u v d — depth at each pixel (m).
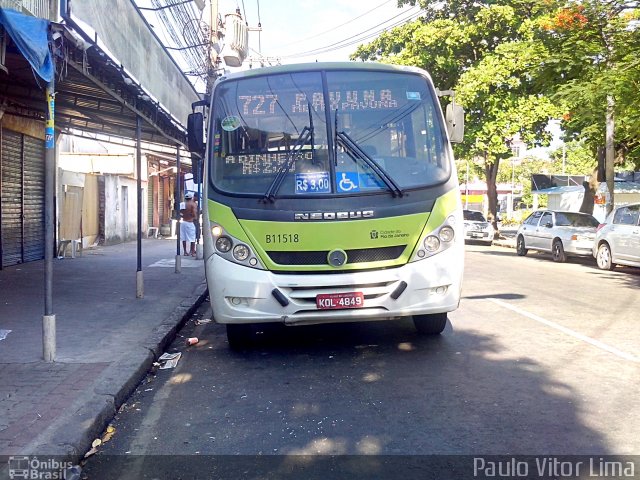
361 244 6.54
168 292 11.50
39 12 7.37
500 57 24.58
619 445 4.50
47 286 6.49
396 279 6.57
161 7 11.27
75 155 23.48
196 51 16.36
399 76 7.37
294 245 6.52
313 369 6.61
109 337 7.67
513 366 6.55
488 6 25.22
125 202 25.70
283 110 7.08
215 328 9.16
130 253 19.73
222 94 7.28
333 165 6.80
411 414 5.18
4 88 10.53
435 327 7.86
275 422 5.10
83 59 7.46
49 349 6.49
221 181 6.89
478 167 50.78
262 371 6.61
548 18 14.94
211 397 5.82
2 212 14.10
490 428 4.84
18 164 14.92
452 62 25.81
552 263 18.95
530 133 25.25
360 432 4.82
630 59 12.80
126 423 5.23
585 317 9.23
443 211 6.82
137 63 9.74
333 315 6.54
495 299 10.95
